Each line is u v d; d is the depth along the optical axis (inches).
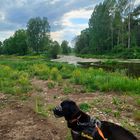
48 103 494.3
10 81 743.7
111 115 418.0
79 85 673.6
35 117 404.2
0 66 1250.6
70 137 324.8
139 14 3725.4
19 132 350.3
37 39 5349.4
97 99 510.9
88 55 3737.7
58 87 652.1
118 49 3380.9
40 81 770.2
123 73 1034.7
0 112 434.9
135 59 2662.4
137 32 3676.2
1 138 333.7
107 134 222.2
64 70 1027.3
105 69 1364.4
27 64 1390.3
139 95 554.9
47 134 343.0
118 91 596.4
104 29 4023.1
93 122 229.3
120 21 3666.3
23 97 539.5
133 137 220.8
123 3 3641.7
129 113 431.2
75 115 231.3
